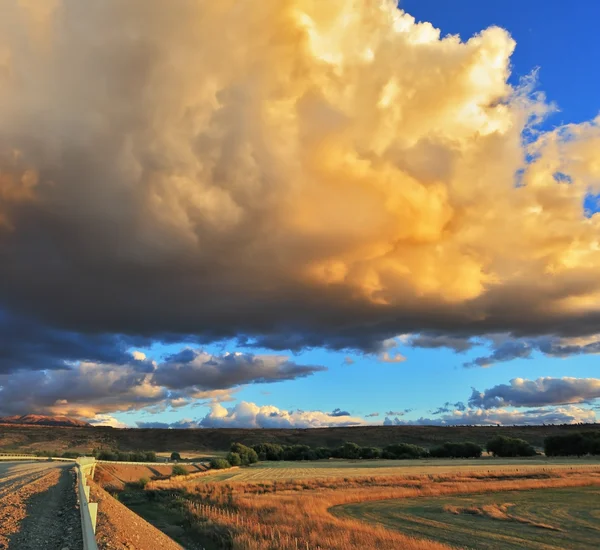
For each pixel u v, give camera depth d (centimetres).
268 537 2384
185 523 3036
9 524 1416
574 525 3234
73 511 1822
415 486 5969
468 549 2408
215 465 9656
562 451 13250
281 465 11444
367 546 2158
